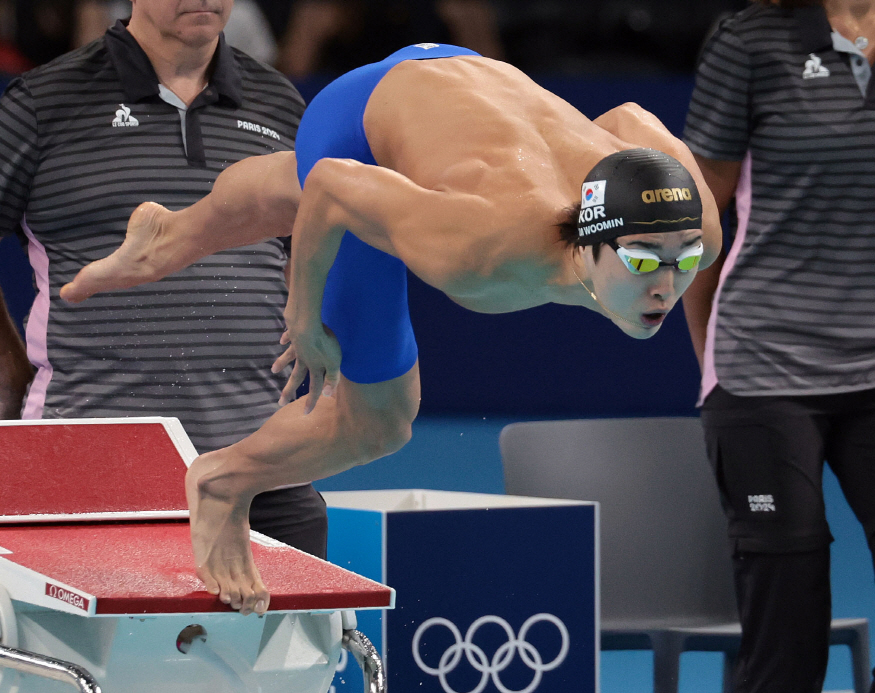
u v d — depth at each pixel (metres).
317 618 9.16
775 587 12.92
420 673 12.03
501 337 36.16
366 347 8.05
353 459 8.56
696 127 13.46
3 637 8.30
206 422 11.93
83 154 11.94
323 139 7.77
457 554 12.23
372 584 8.78
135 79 12.10
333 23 35.81
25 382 13.32
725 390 13.17
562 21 38.34
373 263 7.65
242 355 12.16
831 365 12.74
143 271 8.99
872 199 12.71
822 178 12.75
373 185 6.81
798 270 12.93
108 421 11.56
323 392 7.74
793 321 12.90
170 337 11.89
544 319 35.88
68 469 11.01
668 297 6.25
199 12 11.81
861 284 12.79
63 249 11.98
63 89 11.99
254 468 8.47
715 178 13.56
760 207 13.16
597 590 12.84
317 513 12.35
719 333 13.30
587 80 33.78
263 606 8.23
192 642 8.67
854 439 12.99
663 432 15.73
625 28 38.34
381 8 36.16
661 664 14.58
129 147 12.02
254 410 12.24
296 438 8.38
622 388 35.72
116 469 11.09
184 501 10.81
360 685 12.24
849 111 12.67
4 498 10.52
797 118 12.82
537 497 14.79
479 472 30.22
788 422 12.84
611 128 7.45
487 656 12.34
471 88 7.25
